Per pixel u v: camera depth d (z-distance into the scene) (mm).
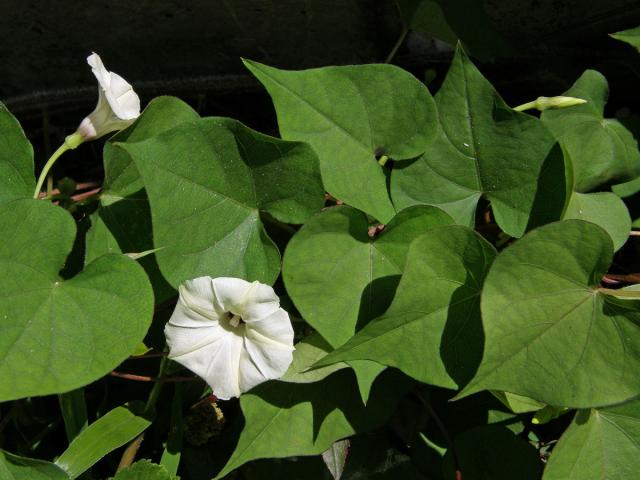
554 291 261
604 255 259
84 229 303
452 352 272
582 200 311
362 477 313
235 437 322
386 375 294
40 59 351
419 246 266
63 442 325
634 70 358
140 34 348
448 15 326
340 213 273
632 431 283
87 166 370
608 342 262
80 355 258
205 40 354
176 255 272
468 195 295
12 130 281
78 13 337
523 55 365
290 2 343
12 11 333
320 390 290
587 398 258
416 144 291
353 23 354
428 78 358
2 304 257
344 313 275
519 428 316
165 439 320
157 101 285
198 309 267
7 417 311
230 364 271
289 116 283
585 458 280
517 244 256
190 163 273
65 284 264
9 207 261
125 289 263
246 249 280
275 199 281
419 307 269
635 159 323
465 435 301
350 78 288
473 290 274
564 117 324
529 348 258
